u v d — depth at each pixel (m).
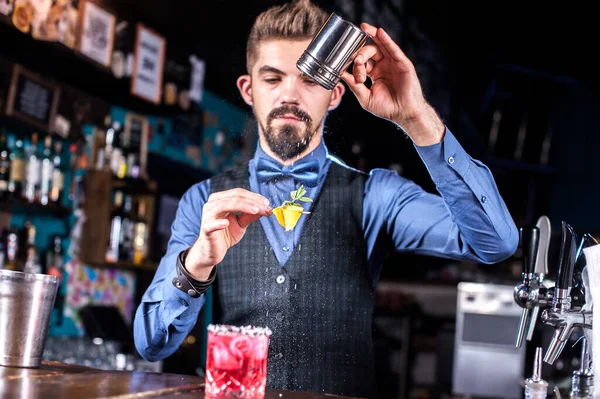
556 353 1.46
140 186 4.73
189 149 5.88
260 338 1.28
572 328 1.42
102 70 4.08
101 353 4.23
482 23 6.47
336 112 2.19
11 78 3.77
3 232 4.08
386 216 1.98
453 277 7.92
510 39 6.92
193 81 5.18
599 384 1.36
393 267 8.20
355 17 4.96
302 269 1.91
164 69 4.86
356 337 1.90
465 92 7.07
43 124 4.02
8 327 1.53
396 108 1.67
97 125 4.71
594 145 8.23
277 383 1.84
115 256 4.69
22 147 4.11
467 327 7.04
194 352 5.66
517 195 8.47
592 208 8.20
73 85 4.37
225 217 1.53
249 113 2.17
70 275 4.60
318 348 1.86
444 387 7.55
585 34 6.82
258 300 1.90
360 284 1.94
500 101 8.17
